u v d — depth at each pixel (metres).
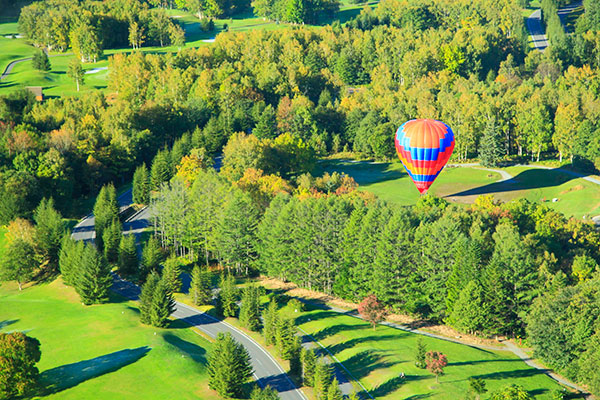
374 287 139.25
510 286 133.62
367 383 106.19
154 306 124.56
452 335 130.88
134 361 109.38
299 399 101.69
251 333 125.94
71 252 145.75
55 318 129.38
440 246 137.00
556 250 154.12
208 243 162.88
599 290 117.81
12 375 97.94
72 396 99.50
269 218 157.50
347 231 146.12
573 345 114.19
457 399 100.06
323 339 122.94
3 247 163.12
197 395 101.12
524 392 94.94
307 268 148.88
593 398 107.50
